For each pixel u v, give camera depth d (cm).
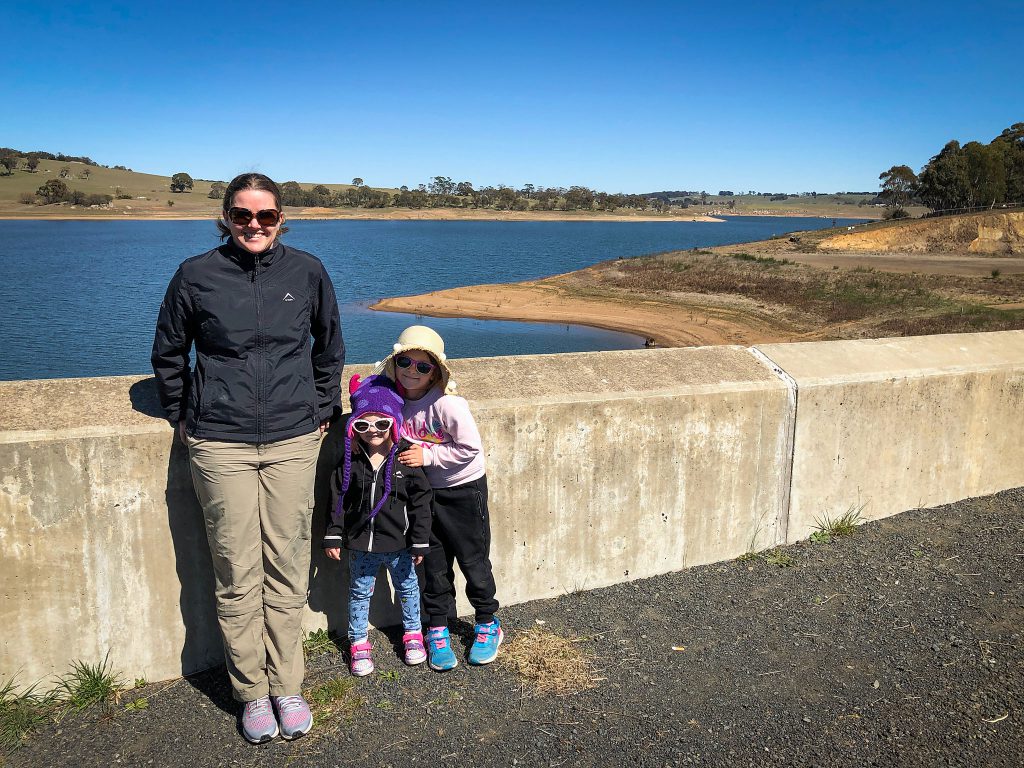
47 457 276
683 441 391
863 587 382
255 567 273
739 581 393
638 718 282
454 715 284
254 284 256
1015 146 9519
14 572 279
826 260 5216
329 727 278
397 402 292
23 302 4516
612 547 386
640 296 4100
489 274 6309
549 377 376
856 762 258
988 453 487
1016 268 4497
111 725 280
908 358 462
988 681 302
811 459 428
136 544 296
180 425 275
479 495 307
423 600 323
